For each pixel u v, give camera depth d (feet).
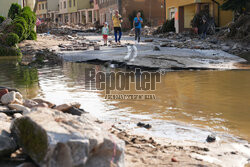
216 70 44.42
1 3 115.85
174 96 29.07
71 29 215.92
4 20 102.32
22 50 84.79
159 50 66.03
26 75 43.21
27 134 11.95
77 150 10.65
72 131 11.24
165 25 151.33
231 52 67.10
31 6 125.90
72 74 43.47
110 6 239.09
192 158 14.64
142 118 22.29
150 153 15.11
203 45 73.61
